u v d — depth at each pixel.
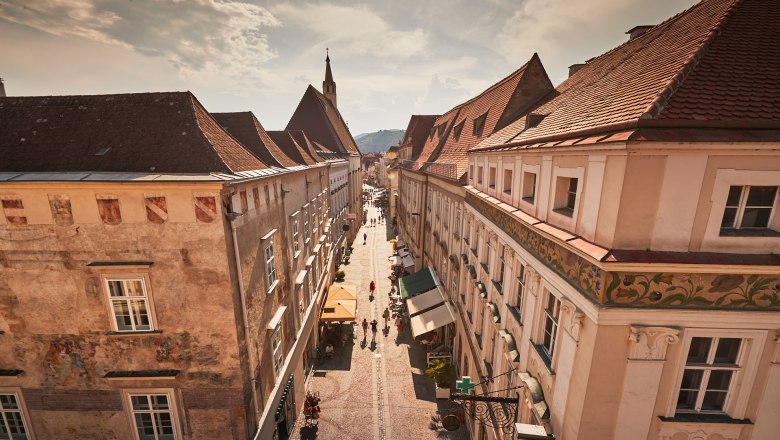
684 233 4.79
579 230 5.81
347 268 34.62
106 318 8.53
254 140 14.39
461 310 16.44
